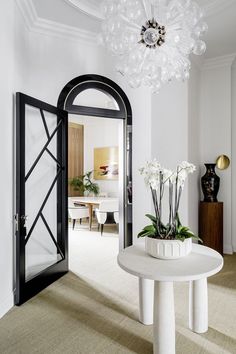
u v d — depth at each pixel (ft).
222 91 14.05
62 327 7.07
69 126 24.43
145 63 7.74
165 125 12.55
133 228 12.34
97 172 24.67
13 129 8.50
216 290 9.29
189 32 7.43
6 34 7.91
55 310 7.96
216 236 13.09
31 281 8.77
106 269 11.35
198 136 14.19
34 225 9.53
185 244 6.23
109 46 7.95
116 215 19.26
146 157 12.47
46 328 7.02
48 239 10.58
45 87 10.78
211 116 14.33
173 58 7.84
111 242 15.87
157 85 8.84
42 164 10.18
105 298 8.74
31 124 9.62
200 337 6.61
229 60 13.70
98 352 6.07
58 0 9.23
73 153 24.77
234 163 14.07
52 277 9.93
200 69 14.46
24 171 8.56
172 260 6.20
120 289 9.43
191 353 6.01
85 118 25.61
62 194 10.85
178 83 12.43
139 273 5.45
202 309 6.75
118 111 12.17
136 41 7.47
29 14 9.73
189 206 12.54
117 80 12.25
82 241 16.10
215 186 13.41
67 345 6.32
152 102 12.59
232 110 14.11
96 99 20.13
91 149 25.26
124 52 7.93
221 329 6.95
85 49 11.68
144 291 7.16
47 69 10.83
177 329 6.95
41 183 10.18
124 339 6.55
